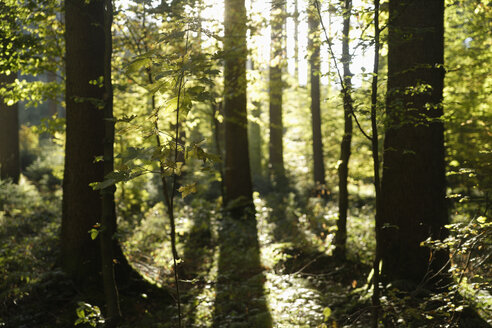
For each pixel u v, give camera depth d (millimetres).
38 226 11023
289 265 8922
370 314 5922
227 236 11445
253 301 7074
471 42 12539
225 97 14133
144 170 2955
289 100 26938
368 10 4469
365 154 18109
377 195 4309
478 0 10062
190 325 6320
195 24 3062
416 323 5211
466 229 4387
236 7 10188
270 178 22297
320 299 6941
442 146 6684
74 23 6949
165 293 7457
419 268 6508
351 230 10383
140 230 11484
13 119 15828
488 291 5891
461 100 11930
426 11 6262
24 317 5938
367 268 8227
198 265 9414
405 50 6328
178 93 2814
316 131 20875
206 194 17469
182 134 16016
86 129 6996
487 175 5145
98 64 7098
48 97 8531
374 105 4254
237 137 14117
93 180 7059
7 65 7359
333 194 18547
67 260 7062
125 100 12211
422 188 6516
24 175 18656
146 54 3006
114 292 6086
